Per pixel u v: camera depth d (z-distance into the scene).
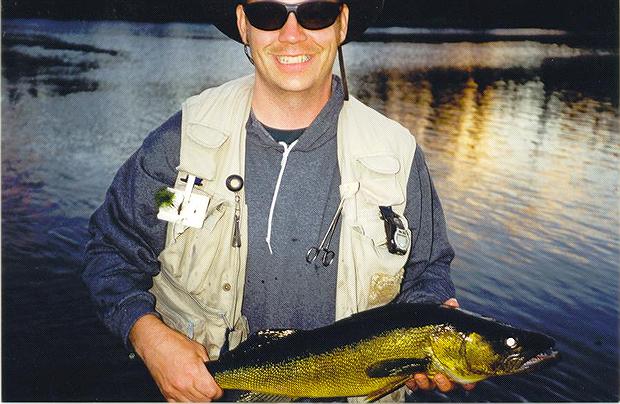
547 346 0.94
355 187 0.91
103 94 5.20
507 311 2.06
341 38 0.95
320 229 0.90
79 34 9.80
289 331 0.91
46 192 2.88
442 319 0.92
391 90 6.00
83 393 1.60
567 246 2.51
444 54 9.38
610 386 1.70
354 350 0.91
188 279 0.92
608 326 1.98
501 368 0.93
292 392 0.92
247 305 0.92
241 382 0.90
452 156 3.76
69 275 2.12
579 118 5.07
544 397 1.67
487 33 13.45
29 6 11.89
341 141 0.92
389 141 0.94
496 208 2.92
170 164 0.92
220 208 0.90
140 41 9.27
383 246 0.92
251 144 0.91
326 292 0.91
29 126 4.06
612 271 2.32
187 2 13.16
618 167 3.62
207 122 0.92
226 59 7.60
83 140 3.80
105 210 0.94
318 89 0.89
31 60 6.99
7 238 2.35
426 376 0.95
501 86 6.63
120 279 0.91
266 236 0.90
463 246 2.51
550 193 3.14
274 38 0.86
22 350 1.75
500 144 4.10
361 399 0.99
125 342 0.90
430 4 15.37
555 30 14.58
